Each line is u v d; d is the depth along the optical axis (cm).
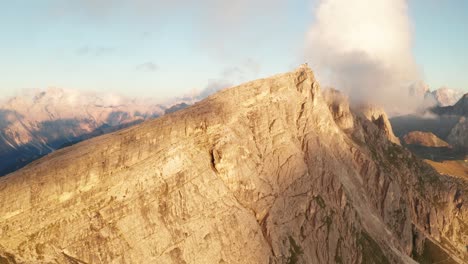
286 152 14900
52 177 8506
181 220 10138
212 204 11100
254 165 13288
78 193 8744
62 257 7925
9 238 7625
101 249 8469
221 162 12056
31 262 7481
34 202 8125
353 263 15238
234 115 13588
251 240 11631
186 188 10706
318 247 13962
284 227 13175
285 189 14175
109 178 9300
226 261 10581
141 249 9031
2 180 8281
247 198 12512
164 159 10544
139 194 9669
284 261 12281
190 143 11556
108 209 9006
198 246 10106
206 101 13412
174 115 11750
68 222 8356
